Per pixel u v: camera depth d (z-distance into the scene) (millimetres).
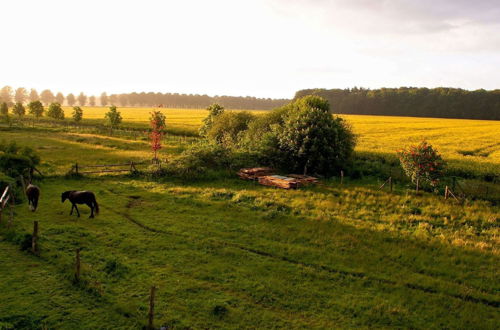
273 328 10297
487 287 13023
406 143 52156
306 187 26812
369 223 19031
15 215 17891
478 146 50281
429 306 11758
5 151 25938
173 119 96875
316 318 10891
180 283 12344
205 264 13828
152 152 41094
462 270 14273
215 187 25938
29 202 18844
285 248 15633
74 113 76625
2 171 23484
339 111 171750
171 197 22578
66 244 14797
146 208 20266
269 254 15039
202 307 11070
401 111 155750
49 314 10227
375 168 34156
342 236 17078
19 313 10102
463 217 20219
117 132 63281
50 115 77562
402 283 13141
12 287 11375
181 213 19672
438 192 25906
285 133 32250
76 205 19672
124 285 12047
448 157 41156
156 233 16625
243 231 17422
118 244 15211
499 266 14602
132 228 17109
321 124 31344
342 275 13578
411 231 18297
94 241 15352
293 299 11820
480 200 24078
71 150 41000
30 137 51250
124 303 10898
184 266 13586
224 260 14250
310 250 15508
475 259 15109
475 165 35812
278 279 13008
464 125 83625
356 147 47344
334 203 22406
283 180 26219
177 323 10234
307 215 20125
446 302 11984
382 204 22641
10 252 13734
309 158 31062
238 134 39250
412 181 26984
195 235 16547
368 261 14758
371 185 28000
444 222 19547
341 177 30766
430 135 63031
